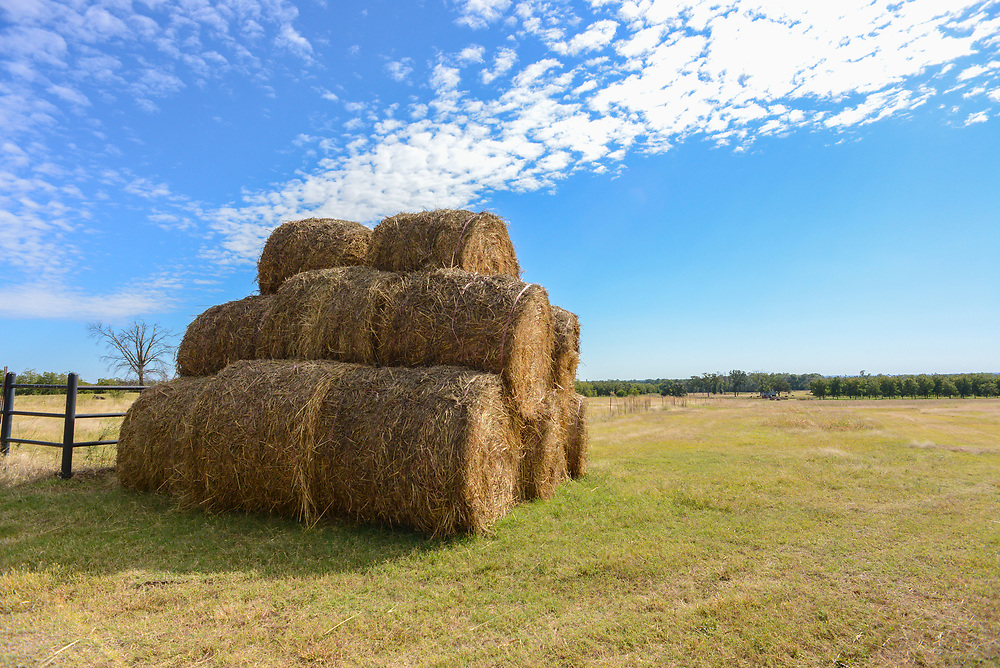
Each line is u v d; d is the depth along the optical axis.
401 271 7.39
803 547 5.27
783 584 4.29
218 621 3.61
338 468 5.75
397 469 5.48
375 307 6.69
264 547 5.16
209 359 7.99
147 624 3.55
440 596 4.09
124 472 7.21
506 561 4.85
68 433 8.26
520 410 6.51
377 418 5.67
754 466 9.98
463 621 3.69
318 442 5.84
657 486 8.17
